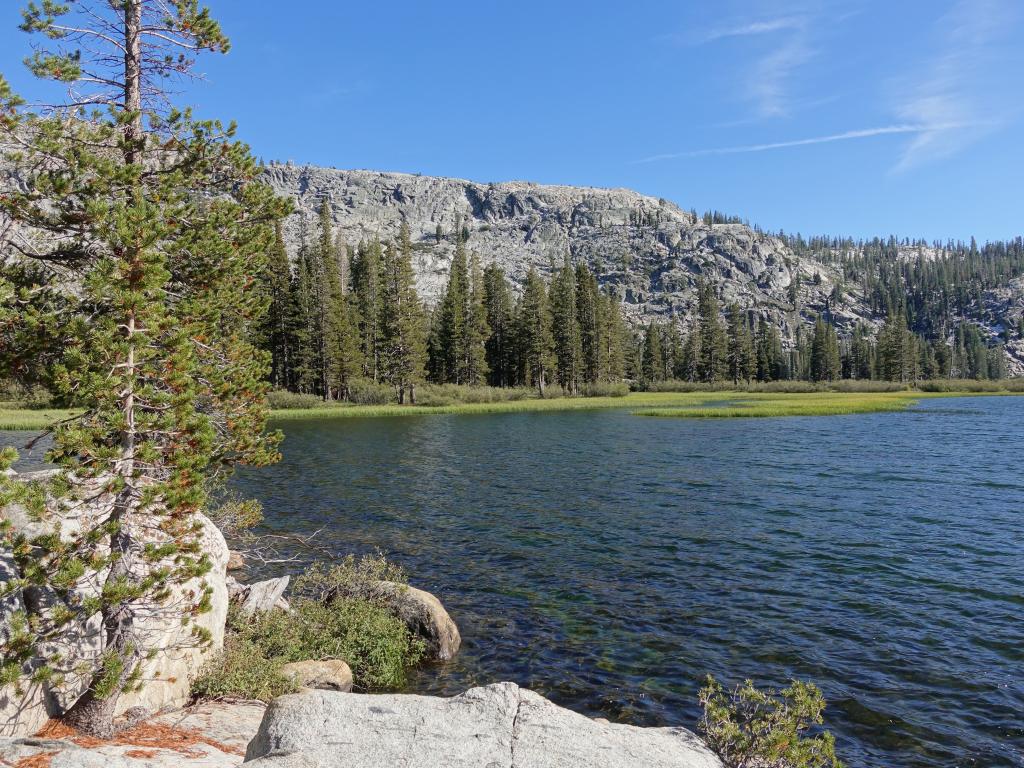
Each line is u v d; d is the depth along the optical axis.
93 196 8.63
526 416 69.81
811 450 39.31
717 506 23.72
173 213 9.32
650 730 6.19
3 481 6.56
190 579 8.37
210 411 10.16
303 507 23.61
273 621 11.27
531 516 22.20
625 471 31.92
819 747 6.58
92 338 7.23
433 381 109.62
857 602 13.80
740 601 13.95
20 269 8.95
